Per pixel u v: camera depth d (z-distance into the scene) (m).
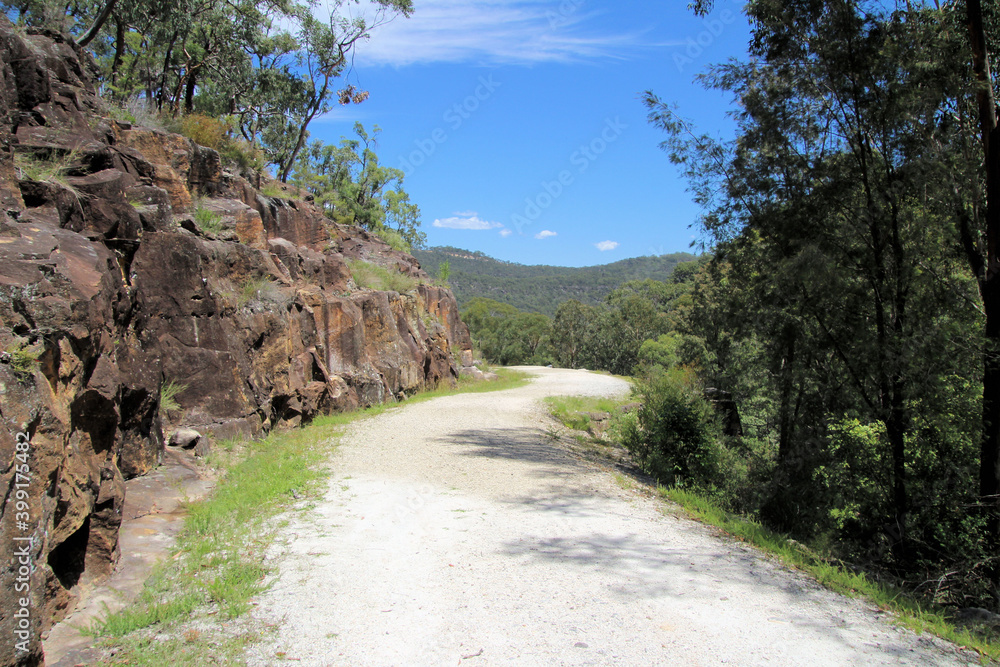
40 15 15.40
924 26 11.05
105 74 24.16
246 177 18.62
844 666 4.05
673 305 71.50
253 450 10.34
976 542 9.80
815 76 12.02
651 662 3.95
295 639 4.08
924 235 11.35
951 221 11.53
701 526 7.85
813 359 13.15
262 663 3.74
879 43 11.18
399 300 22.08
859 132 11.53
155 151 12.88
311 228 20.38
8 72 8.05
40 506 3.71
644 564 5.96
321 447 11.15
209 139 17.52
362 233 30.72
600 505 8.49
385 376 19.19
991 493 9.80
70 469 4.50
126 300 7.18
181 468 8.13
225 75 30.84
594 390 29.52
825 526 11.67
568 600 4.94
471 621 4.47
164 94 27.84
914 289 11.76
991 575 9.23
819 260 10.95
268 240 16.39
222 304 10.97
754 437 18.55
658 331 71.19
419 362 23.00
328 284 18.94
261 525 6.62
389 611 4.61
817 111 12.31
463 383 29.61
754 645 4.28
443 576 5.40
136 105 15.61
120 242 8.05
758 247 13.98
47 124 8.45
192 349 10.20
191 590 4.78
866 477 11.84
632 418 15.64
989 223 10.12
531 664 3.86
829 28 11.49
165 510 6.81
